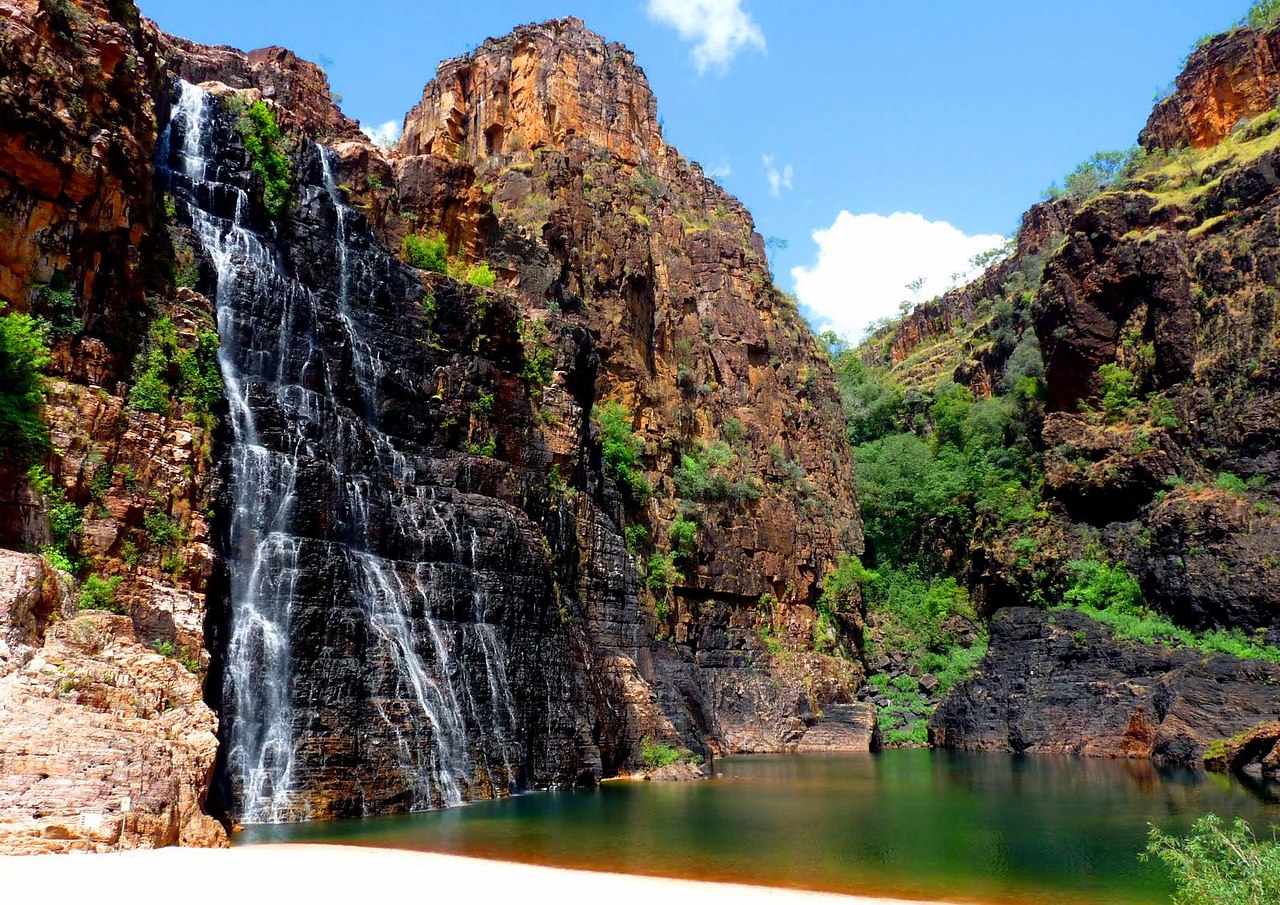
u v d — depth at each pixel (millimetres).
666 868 18422
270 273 29172
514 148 60844
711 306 68500
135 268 24562
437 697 27625
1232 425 58656
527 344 41531
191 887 12641
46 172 22203
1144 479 60719
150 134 26359
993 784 35594
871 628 73625
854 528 76250
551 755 31953
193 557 22500
